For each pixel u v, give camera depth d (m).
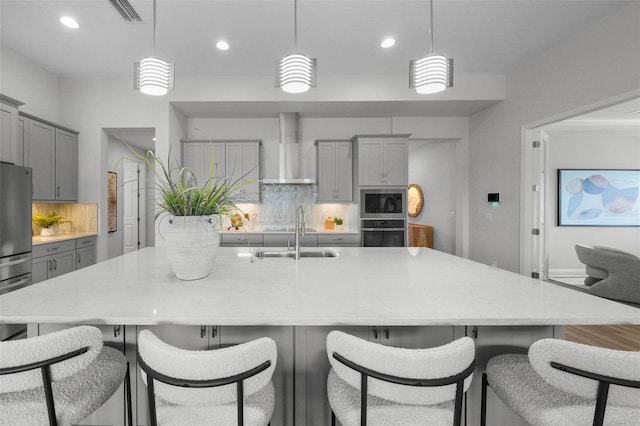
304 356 1.36
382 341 1.35
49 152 3.66
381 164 4.54
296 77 1.76
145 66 1.78
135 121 4.18
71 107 4.15
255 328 1.34
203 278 1.63
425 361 0.86
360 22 2.99
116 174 5.66
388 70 4.07
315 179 4.95
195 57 3.64
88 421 1.38
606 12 2.85
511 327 1.35
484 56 3.70
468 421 1.38
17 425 0.93
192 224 1.55
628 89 2.73
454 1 2.71
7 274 2.80
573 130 5.38
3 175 2.77
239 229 4.91
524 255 3.95
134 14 2.84
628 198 5.61
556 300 1.27
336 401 1.09
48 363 0.89
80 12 2.82
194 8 2.76
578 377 0.88
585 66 3.11
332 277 1.67
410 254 2.46
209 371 0.87
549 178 5.64
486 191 4.64
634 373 0.80
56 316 1.08
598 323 1.08
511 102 4.12
